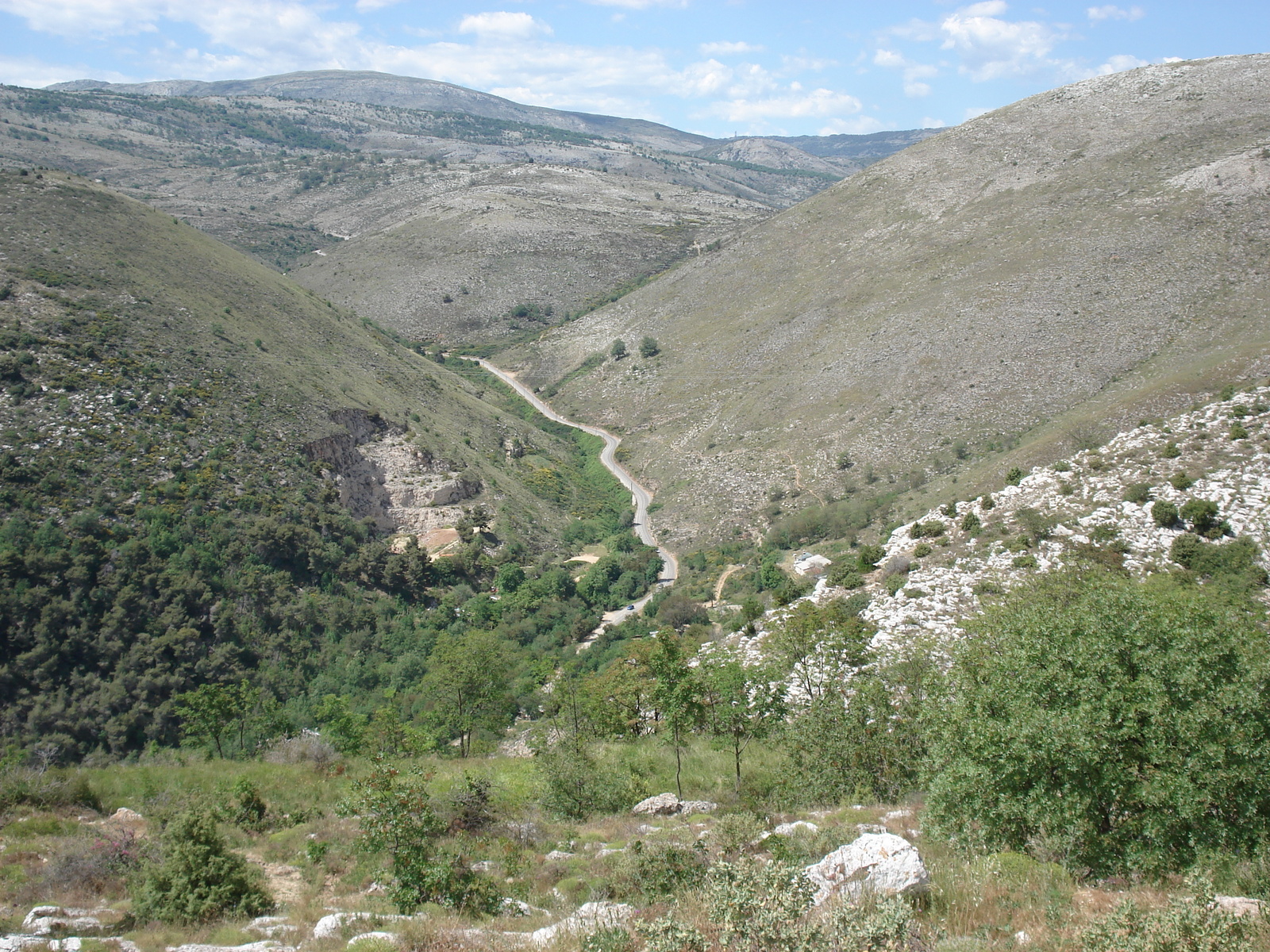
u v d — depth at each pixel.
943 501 57.69
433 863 11.92
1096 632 12.16
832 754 18.36
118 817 15.76
